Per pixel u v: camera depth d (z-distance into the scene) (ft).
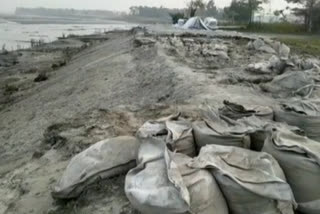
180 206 9.55
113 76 45.93
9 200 15.66
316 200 11.03
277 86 27.55
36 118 37.55
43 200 14.80
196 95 27.35
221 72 35.76
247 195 10.03
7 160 25.16
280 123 14.53
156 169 11.02
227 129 13.53
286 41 86.63
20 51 111.04
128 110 24.41
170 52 49.26
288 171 11.31
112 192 13.35
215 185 10.39
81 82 49.24
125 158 14.11
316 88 25.12
